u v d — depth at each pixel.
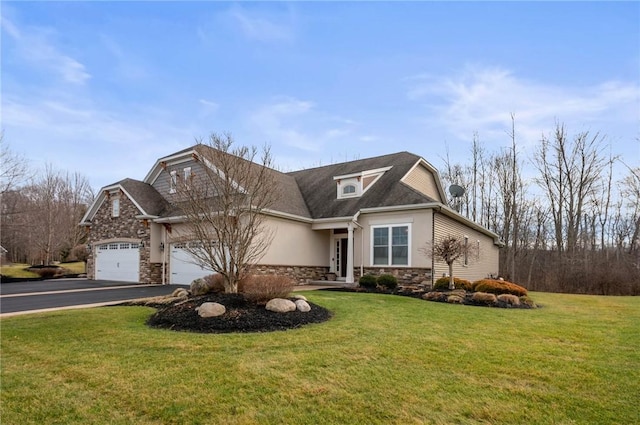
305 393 4.31
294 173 24.09
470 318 8.80
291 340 6.51
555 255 27.58
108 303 11.70
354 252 17.27
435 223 15.53
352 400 4.13
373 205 16.69
